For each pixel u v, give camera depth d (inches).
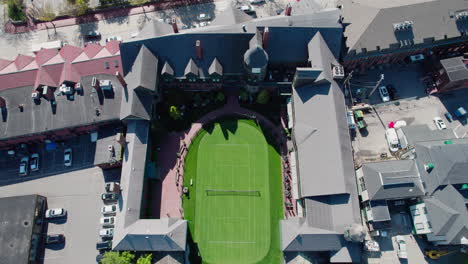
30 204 2746.1
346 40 3034.0
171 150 3034.0
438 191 2571.4
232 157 3004.4
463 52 3280.0
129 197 2640.3
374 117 3122.5
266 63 2709.2
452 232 2485.2
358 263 2647.6
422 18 2982.3
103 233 2733.8
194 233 2763.3
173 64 2950.3
